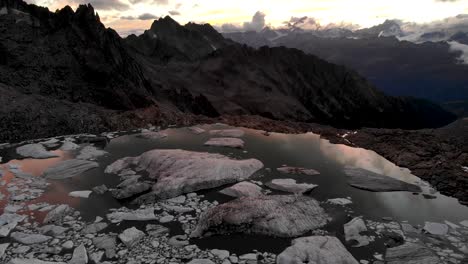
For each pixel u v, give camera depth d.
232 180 18.91
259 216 14.19
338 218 15.17
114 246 12.62
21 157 22.34
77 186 18.08
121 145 25.88
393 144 25.83
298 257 11.88
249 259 12.05
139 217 14.72
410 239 13.51
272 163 22.27
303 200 15.70
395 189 18.42
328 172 20.94
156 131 30.83
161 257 12.09
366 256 12.43
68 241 12.85
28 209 15.39
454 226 14.55
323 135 30.94
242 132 30.80
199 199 16.80
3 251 12.08
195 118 36.12
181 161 19.94
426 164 21.69
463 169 20.45
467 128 26.06
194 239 13.30
